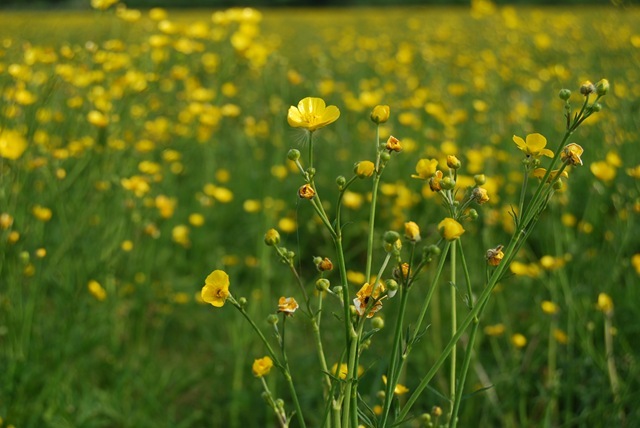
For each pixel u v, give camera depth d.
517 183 1.43
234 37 1.48
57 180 1.15
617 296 1.10
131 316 1.21
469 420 0.98
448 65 2.48
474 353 0.98
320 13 7.66
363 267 1.40
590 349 0.98
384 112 0.67
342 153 1.77
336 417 0.65
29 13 2.56
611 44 2.42
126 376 1.05
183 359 1.23
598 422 0.94
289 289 1.25
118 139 1.25
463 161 1.56
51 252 1.12
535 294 1.17
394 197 1.46
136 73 1.31
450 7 7.02
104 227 1.19
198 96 1.50
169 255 1.42
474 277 1.15
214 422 1.05
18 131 1.08
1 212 0.96
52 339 1.01
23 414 0.94
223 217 1.62
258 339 1.16
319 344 0.67
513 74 2.34
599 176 1.06
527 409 1.01
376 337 1.11
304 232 1.51
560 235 1.20
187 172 1.76
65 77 1.27
